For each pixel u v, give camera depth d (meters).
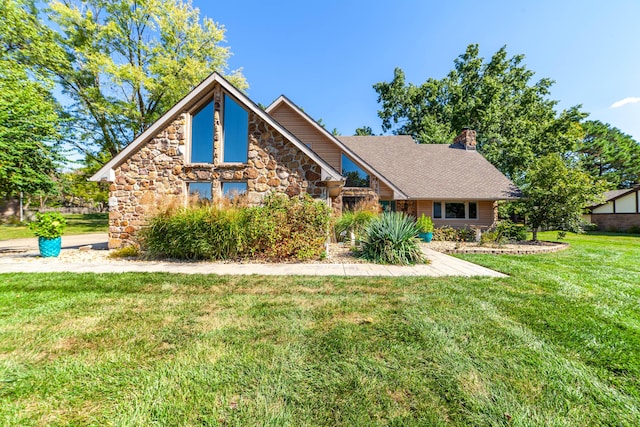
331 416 1.68
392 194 13.03
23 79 11.43
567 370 2.18
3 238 12.86
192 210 7.43
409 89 27.25
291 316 3.21
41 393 1.88
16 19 14.52
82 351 2.42
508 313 3.32
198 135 8.87
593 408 1.79
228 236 6.96
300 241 7.13
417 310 3.40
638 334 2.81
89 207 32.53
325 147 13.02
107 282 4.67
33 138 8.33
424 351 2.43
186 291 4.23
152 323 3.01
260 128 8.35
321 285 4.60
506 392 1.92
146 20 18.16
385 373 2.11
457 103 23.84
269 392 1.89
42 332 2.77
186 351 2.42
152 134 8.55
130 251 7.61
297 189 8.15
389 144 17.50
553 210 11.76
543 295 4.07
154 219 7.34
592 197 11.28
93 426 1.61
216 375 2.08
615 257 8.18
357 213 10.45
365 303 3.67
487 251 9.17
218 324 2.99
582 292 4.27
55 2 15.85
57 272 5.46
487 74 23.91
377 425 1.62
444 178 14.93
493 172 15.41
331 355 2.36
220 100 8.61
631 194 20.83
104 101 17.28
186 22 18.70
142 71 18.00
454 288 4.41
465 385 1.98
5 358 2.30
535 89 22.05
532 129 20.58
